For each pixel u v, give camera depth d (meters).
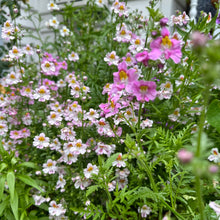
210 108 0.22
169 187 0.29
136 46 0.45
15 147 0.46
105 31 0.59
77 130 0.42
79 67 0.61
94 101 0.47
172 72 0.43
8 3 0.60
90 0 0.64
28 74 0.53
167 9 0.57
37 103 0.49
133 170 0.34
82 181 0.38
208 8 0.61
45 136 0.43
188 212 0.31
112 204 0.30
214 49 0.14
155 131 0.34
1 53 0.63
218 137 0.38
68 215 0.39
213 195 0.34
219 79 0.17
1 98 0.48
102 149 0.38
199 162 0.15
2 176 0.36
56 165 0.41
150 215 0.39
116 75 0.27
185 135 0.32
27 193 0.39
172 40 0.24
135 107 0.39
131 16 0.54
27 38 0.77
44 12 0.83
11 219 0.38
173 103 0.41
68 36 0.62
